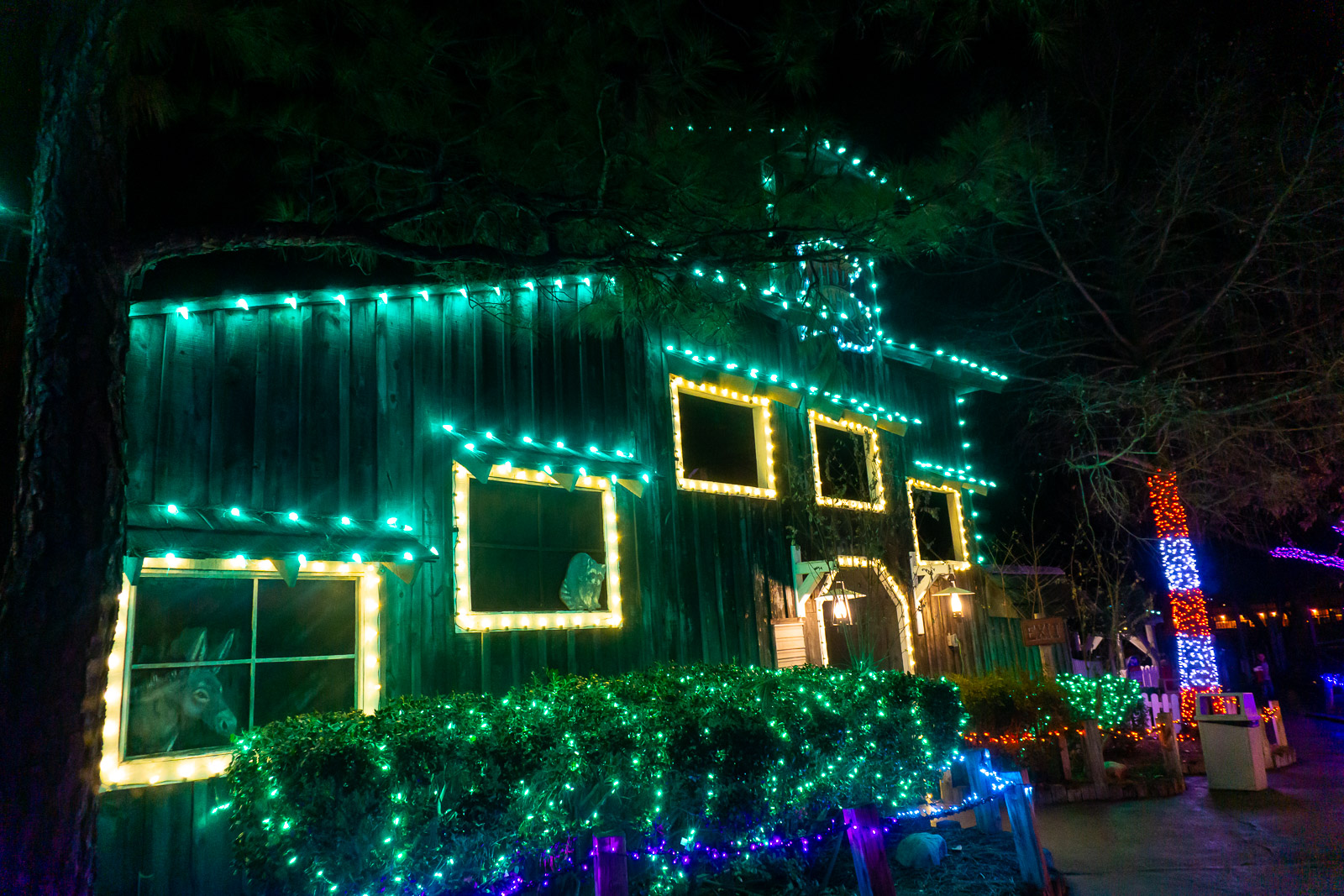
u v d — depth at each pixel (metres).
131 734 5.21
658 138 5.26
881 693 7.09
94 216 4.06
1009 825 8.50
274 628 5.97
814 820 6.62
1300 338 16.33
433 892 4.77
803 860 6.70
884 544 11.39
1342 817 9.08
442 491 7.03
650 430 9.08
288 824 4.29
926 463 13.45
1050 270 19.09
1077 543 17.50
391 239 5.03
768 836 6.37
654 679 6.99
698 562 9.23
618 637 8.17
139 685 5.30
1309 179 15.31
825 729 6.42
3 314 5.29
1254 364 17.48
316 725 4.89
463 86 5.70
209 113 5.98
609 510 8.36
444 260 5.21
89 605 3.74
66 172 4.04
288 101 5.50
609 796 5.45
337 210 5.99
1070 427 19.81
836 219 5.51
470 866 4.94
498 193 5.43
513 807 4.96
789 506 10.55
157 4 4.46
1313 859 7.54
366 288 6.76
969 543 14.25
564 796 5.25
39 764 3.51
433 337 7.29
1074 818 9.52
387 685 6.36
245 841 4.49
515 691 6.14
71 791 3.59
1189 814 9.56
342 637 6.29
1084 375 18.86
